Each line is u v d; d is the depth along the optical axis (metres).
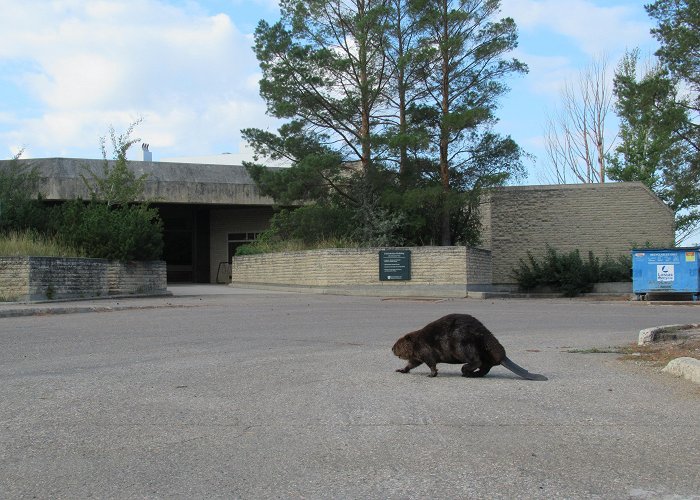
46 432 6.11
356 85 29.09
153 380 8.53
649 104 31.19
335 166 28.64
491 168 29.45
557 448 5.61
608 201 34.34
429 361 8.77
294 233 33.28
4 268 21.50
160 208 43.19
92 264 24.27
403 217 28.94
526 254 34.44
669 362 9.10
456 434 6.02
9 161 36.53
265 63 29.28
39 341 12.34
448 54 28.20
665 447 5.64
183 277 44.69
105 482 4.86
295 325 15.50
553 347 11.84
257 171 30.45
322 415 6.71
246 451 5.56
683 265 25.89
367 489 4.70
